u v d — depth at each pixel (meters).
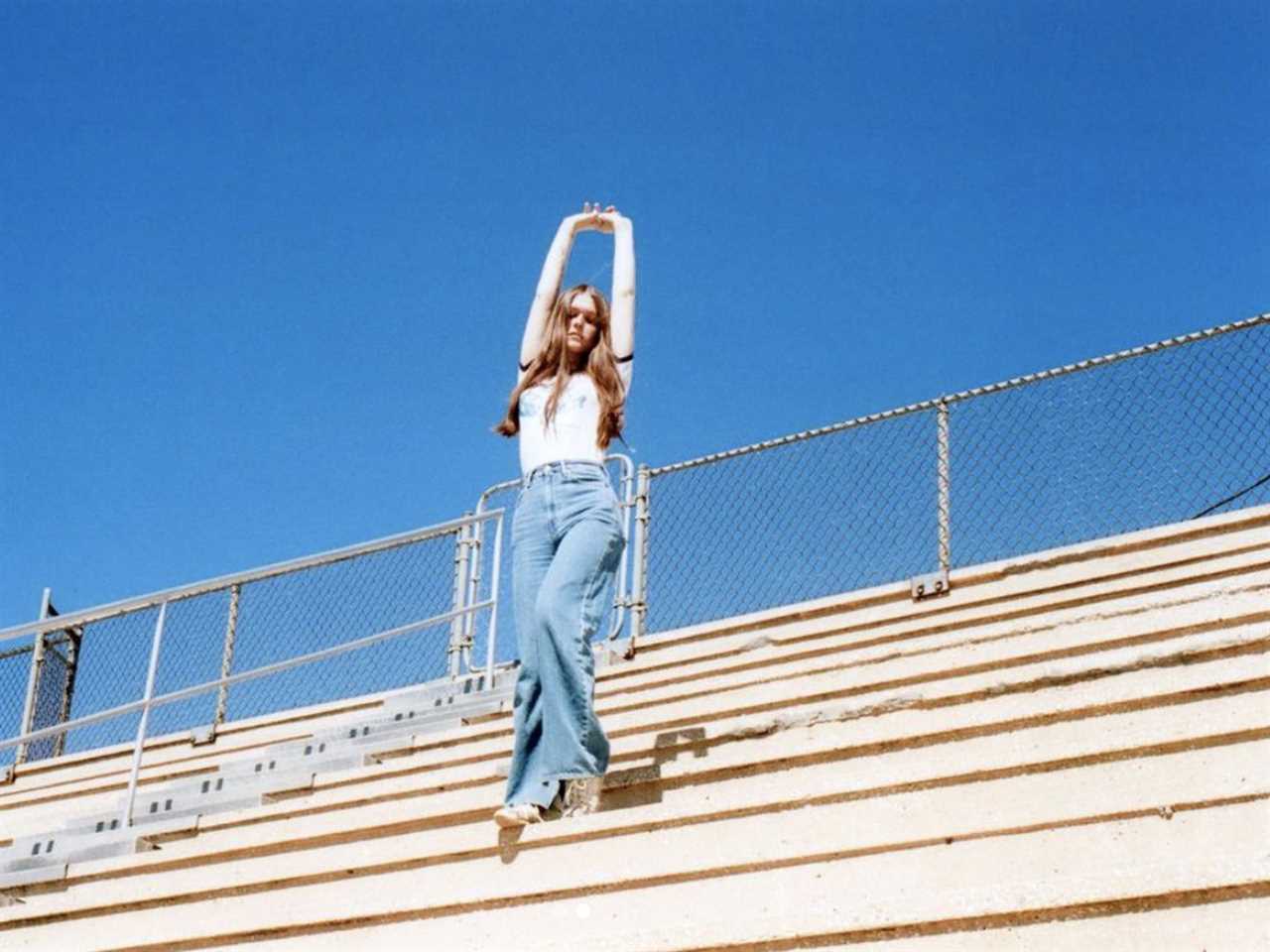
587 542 4.75
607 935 3.97
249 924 4.76
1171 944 3.29
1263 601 5.13
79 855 6.33
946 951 3.50
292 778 6.80
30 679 10.70
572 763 4.53
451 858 4.67
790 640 7.76
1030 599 7.22
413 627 8.18
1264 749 3.80
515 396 5.15
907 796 4.14
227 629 9.90
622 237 5.32
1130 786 3.90
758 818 4.28
